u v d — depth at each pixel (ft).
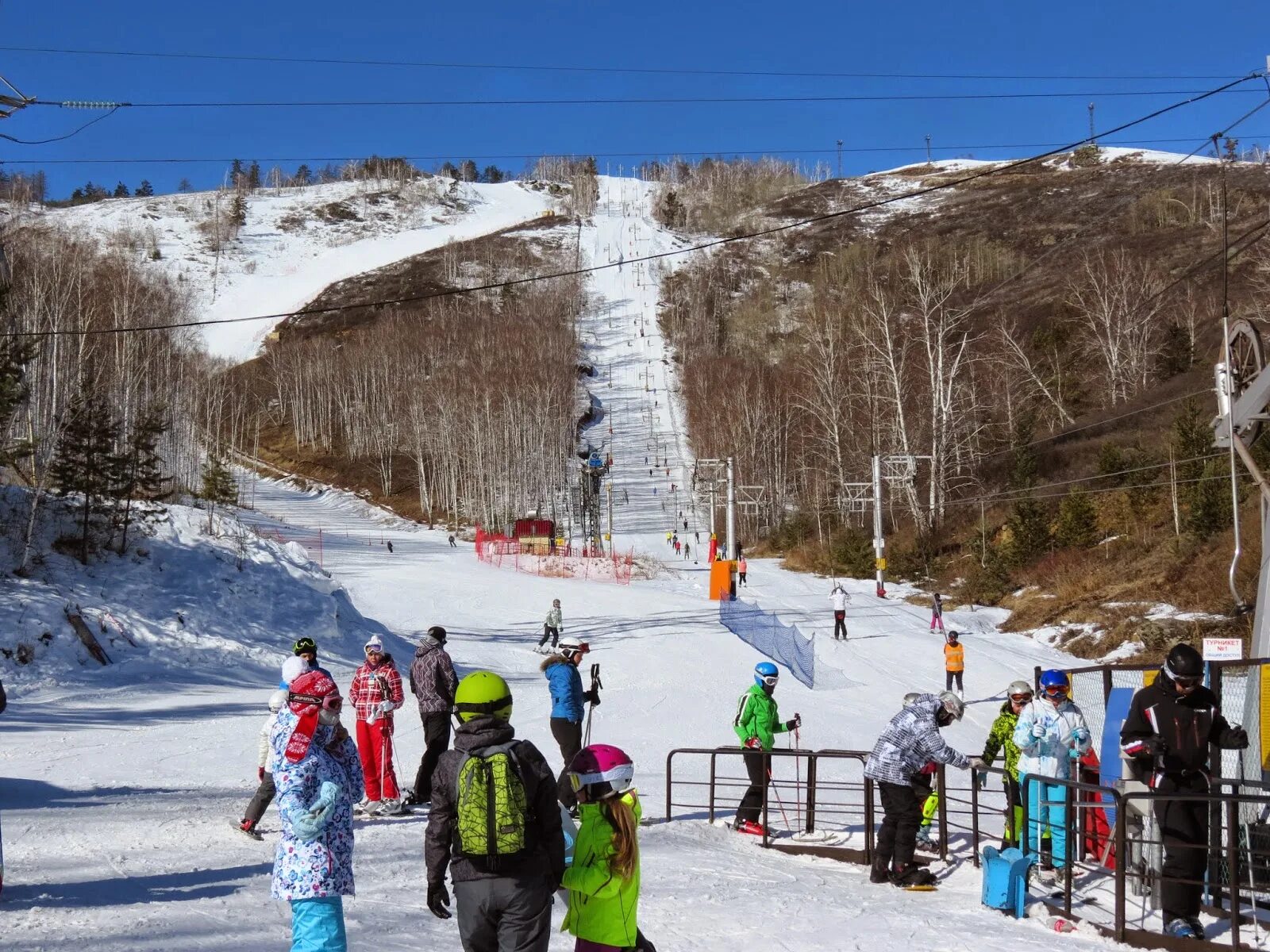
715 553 232.94
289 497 368.89
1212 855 27.17
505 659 111.65
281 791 16.24
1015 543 172.24
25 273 238.48
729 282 617.21
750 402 334.03
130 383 240.32
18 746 52.95
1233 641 40.01
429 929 22.08
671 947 21.38
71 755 50.55
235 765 49.65
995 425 258.37
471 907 14.66
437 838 14.98
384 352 457.27
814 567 229.66
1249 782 25.21
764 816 36.91
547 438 384.47
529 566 216.33
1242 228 362.12
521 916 14.65
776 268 615.57
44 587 83.66
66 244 368.48
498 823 14.43
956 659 91.50
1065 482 190.49
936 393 222.07
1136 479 174.60
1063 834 31.40
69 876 25.22
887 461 210.59
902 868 30.17
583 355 532.32
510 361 427.74
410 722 66.08
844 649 117.50
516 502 340.59
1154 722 25.30
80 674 76.18
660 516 337.52
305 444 437.58
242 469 396.37
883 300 257.75
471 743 15.03
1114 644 121.80
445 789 14.98
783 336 492.13
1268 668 28.60
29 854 27.86
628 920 15.31
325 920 16.29
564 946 21.66
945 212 638.53
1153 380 249.34
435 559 225.76
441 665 37.29
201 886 24.72
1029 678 101.86
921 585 191.72
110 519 96.68
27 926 19.79
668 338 560.20
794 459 319.47
